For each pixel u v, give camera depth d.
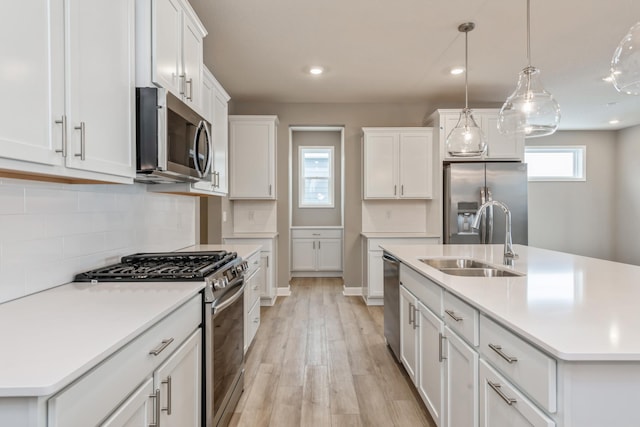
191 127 2.03
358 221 4.97
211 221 4.34
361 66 3.67
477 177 4.25
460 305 1.56
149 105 1.64
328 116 4.93
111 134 1.43
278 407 2.23
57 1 1.13
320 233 6.07
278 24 2.81
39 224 1.46
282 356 2.99
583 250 6.53
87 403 0.83
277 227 4.93
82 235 1.72
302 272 6.17
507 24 2.83
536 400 1.02
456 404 1.61
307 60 3.51
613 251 6.52
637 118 5.68
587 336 1.00
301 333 3.52
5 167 0.98
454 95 4.62
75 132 1.21
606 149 6.52
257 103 4.91
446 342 1.73
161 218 2.61
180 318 1.39
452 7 2.59
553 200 6.54
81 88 1.24
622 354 0.89
